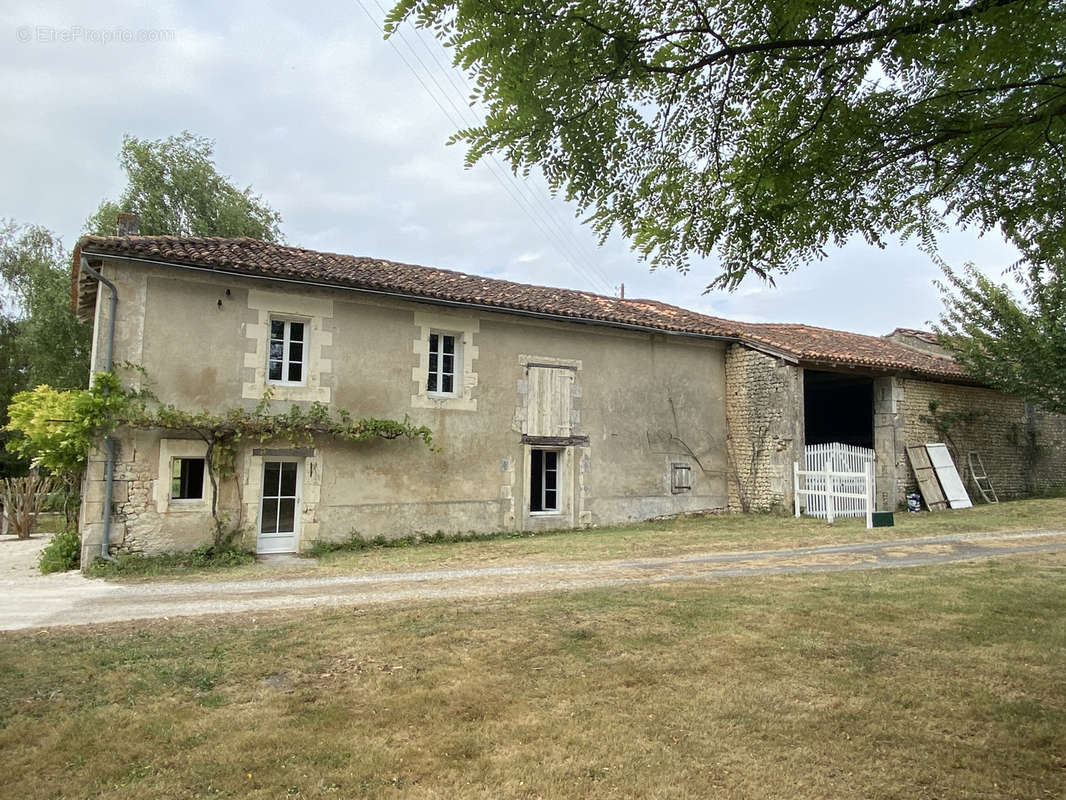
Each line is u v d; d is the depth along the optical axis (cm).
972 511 1291
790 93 324
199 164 2066
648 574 762
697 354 1473
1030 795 293
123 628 545
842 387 1819
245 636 514
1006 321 1378
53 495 1494
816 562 812
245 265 981
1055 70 307
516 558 910
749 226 380
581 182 329
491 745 340
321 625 543
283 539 1035
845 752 331
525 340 1270
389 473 1117
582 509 1302
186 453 966
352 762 322
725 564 820
